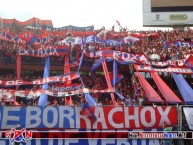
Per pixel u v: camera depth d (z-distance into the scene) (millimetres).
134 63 31922
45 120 16594
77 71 32281
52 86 28938
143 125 17141
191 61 32125
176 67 31891
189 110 17188
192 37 45250
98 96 30359
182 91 29453
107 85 31766
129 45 38312
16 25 50312
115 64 31422
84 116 16766
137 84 30594
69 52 33562
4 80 30234
